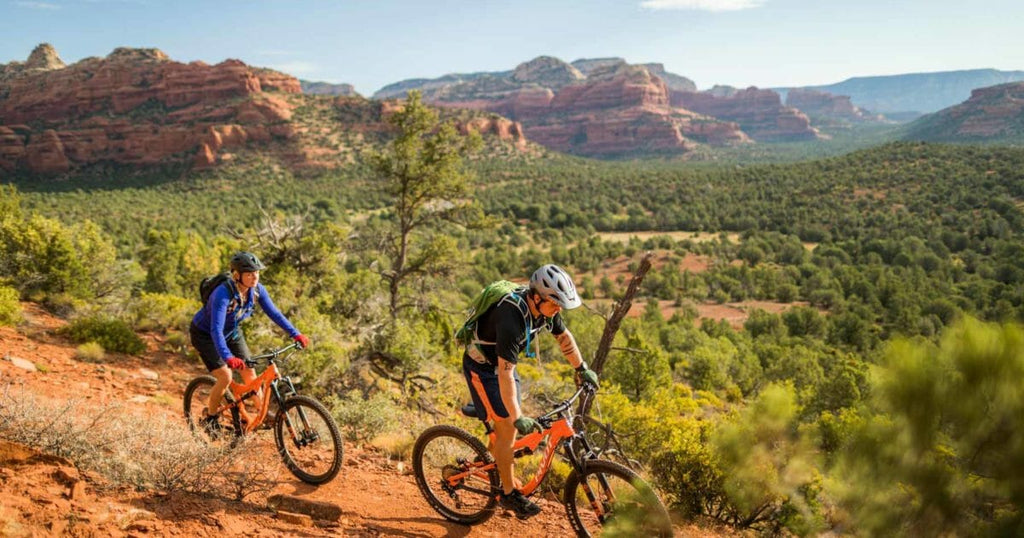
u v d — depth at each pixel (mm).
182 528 3545
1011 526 1896
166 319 13562
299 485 4738
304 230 17859
